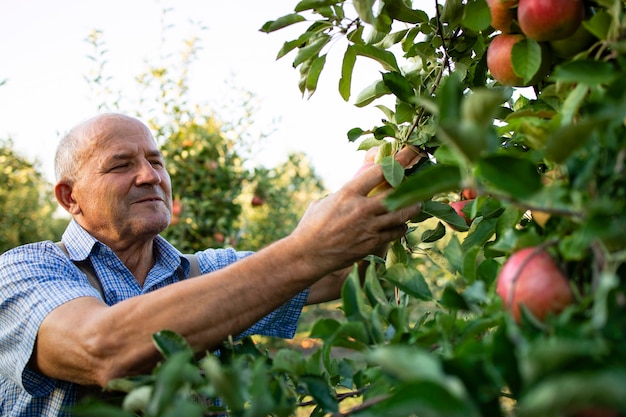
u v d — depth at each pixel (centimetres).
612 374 57
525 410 54
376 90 156
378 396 88
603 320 64
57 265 174
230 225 577
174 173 561
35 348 146
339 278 194
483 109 67
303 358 94
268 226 727
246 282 124
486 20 113
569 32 101
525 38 108
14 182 811
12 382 174
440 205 140
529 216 131
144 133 205
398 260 152
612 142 76
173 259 204
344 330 93
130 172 195
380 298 105
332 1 136
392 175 123
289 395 98
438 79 142
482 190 74
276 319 190
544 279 76
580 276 78
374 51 145
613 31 89
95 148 193
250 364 98
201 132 573
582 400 52
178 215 543
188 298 124
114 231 192
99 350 128
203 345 124
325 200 126
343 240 122
